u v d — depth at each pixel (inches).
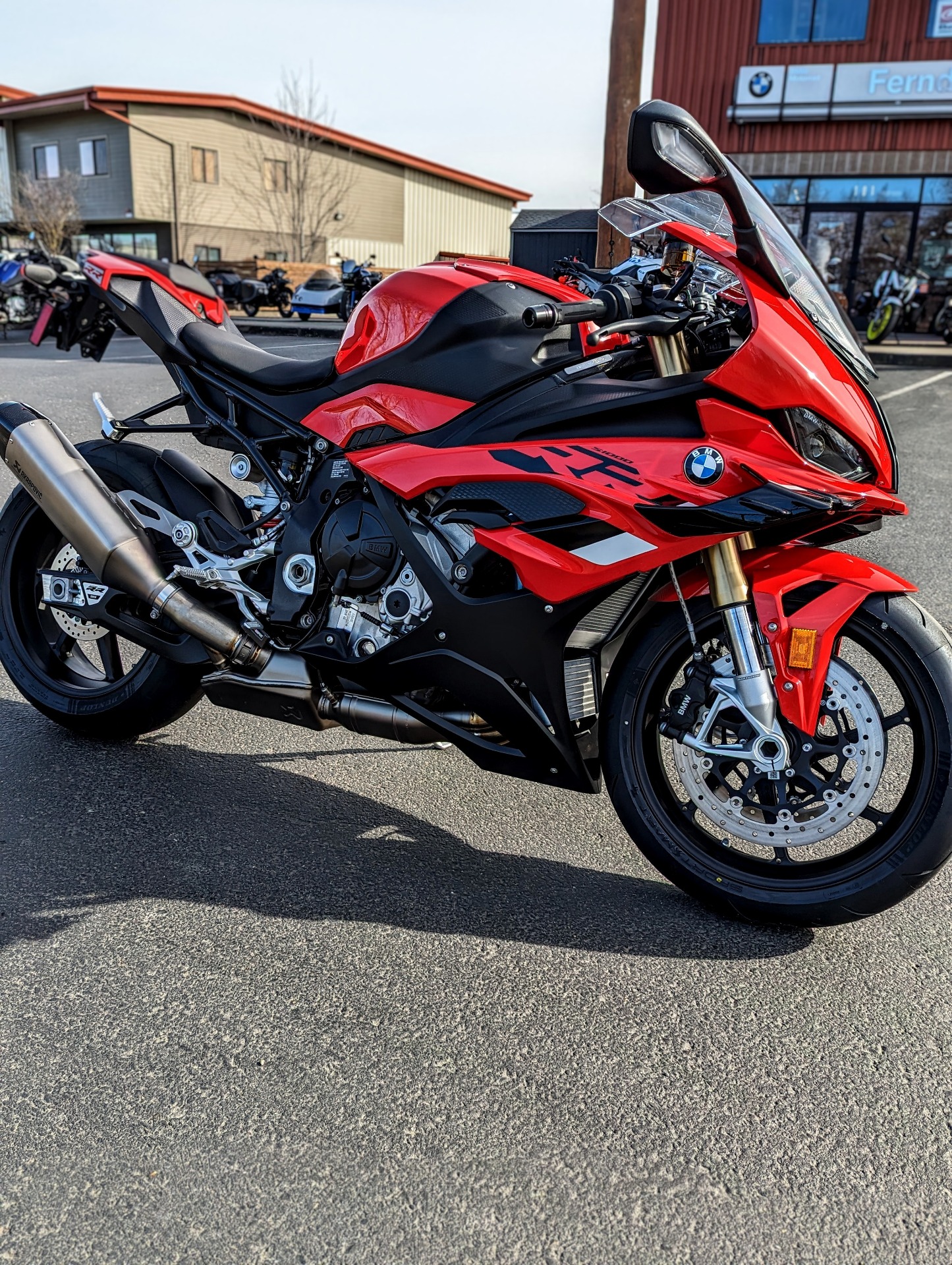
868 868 88.0
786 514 80.4
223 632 104.7
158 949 87.4
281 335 649.0
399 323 95.4
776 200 779.4
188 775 118.3
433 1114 71.0
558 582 88.1
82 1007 80.5
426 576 92.9
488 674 92.7
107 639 125.2
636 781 94.3
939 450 309.1
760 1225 63.1
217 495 114.3
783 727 89.1
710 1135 69.7
